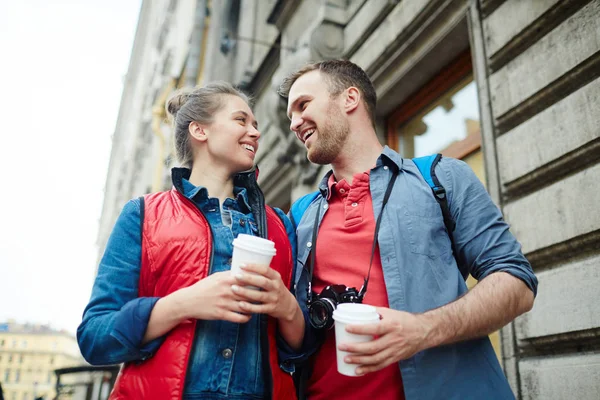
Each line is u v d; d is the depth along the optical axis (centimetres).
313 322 149
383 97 418
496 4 290
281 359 146
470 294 134
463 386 135
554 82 237
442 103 373
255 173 166
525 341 231
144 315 122
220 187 161
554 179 233
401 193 166
